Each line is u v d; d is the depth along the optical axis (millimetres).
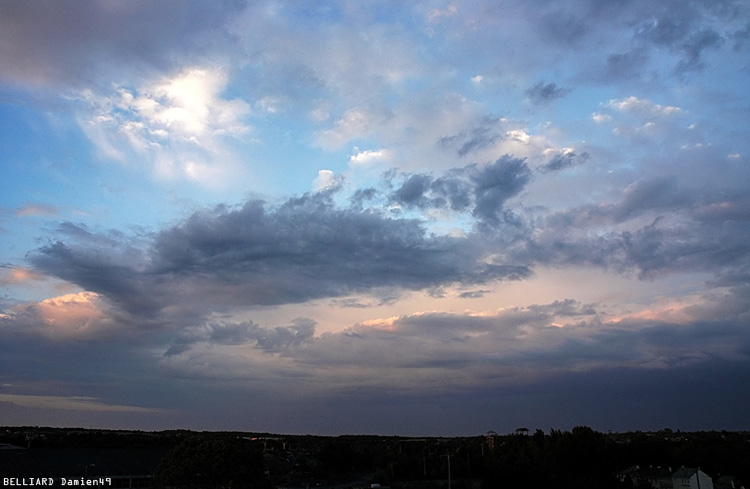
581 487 85312
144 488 83562
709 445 114938
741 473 103562
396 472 104188
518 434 123688
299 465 125188
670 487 97250
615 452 102062
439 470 102812
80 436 113625
